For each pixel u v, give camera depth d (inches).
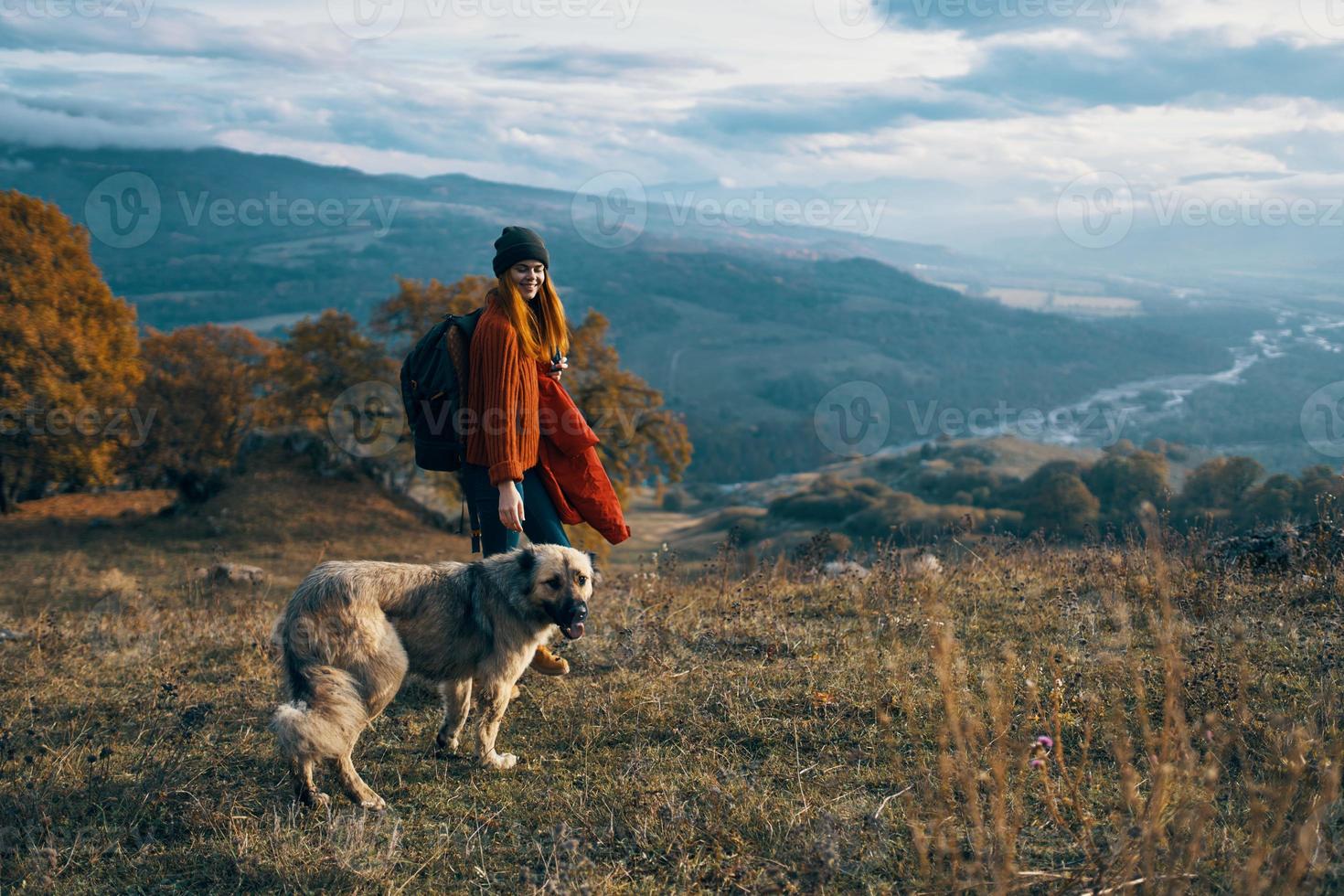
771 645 248.1
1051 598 277.9
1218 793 148.2
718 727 195.2
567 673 234.7
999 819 125.8
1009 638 239.6
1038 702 179.0
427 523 1726.1
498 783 179.3
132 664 278.8
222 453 1886.1
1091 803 151.3
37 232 1505.9
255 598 455.8
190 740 205.5
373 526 1610.5
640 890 137.9
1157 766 128.6
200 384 1953.7
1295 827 126.8
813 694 205.5
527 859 150.1
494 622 183.9
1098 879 125.6
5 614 437.1
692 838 150.3
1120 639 226.7
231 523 1539.1
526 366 199.6
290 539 1492.4
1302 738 147.7
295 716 157.3
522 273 199.8
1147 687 192.7
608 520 218.5
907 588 301.4
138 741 206.2
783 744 185.8
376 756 194.4
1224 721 170.6
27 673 266.1
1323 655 206.4
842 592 306.3
